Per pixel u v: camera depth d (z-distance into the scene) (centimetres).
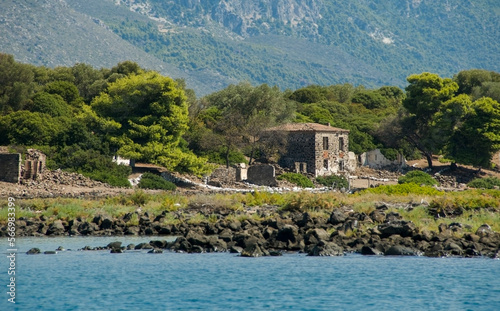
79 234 11662
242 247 10050
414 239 10081
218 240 10150
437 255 9356
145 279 8212
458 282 7981
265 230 10506
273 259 9281
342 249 9744
